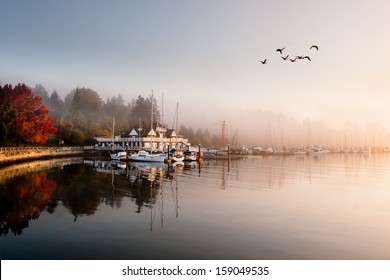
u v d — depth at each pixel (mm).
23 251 18156
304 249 18438
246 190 38344
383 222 24000
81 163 78625
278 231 21641
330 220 24469
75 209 27547
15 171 55656
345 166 86375
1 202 29938
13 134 91312
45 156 91188
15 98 97062
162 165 77500
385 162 111188
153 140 126875
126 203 30078
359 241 19766
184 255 17562
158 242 19484
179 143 136500
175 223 23484
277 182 46844
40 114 99750
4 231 21531
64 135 133125
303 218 25000
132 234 20969
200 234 21000
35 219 24375
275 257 17328
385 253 17938
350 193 37344
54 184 41094
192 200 31688
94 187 39094
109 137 148375
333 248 18609
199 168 69500
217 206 29062
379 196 35312
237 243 19328
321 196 34906
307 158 136625
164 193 35438
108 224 23219
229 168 70938
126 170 62062
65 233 21172
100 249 18422
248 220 24328
